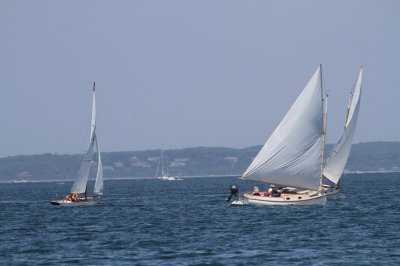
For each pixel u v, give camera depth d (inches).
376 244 7504.9
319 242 7711.6
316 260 6673.2
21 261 6879.9
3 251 7500.0
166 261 6761.8
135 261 6786.4
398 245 7411.4
